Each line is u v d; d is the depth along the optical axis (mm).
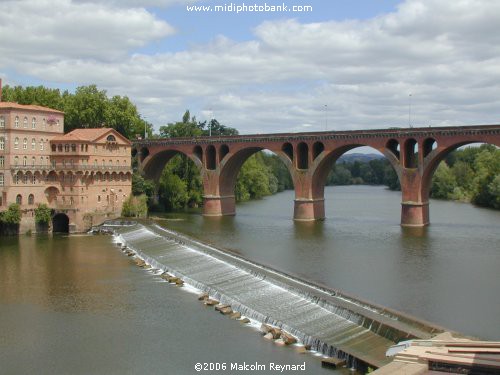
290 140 143250
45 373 52938
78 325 64625
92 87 178875
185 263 90625
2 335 62031
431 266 87375
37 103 169250
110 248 109000
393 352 47469
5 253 103750
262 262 90500
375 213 168500
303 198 143750
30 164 129625
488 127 115188
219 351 56469
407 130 126125
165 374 51906
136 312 68562
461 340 48531
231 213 163750
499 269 84812
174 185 172875
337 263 89938
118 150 142125
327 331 58625
